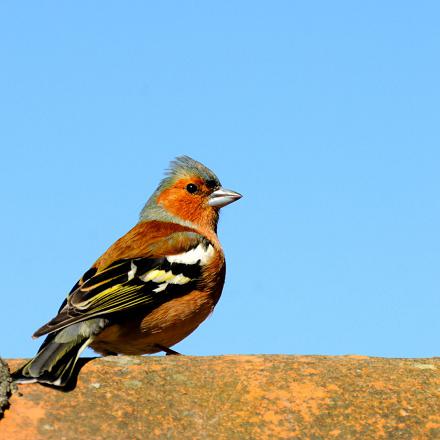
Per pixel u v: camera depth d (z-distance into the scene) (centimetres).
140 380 736
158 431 652
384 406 700
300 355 835
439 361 823
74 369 759
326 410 691
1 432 633
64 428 645
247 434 654
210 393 716
